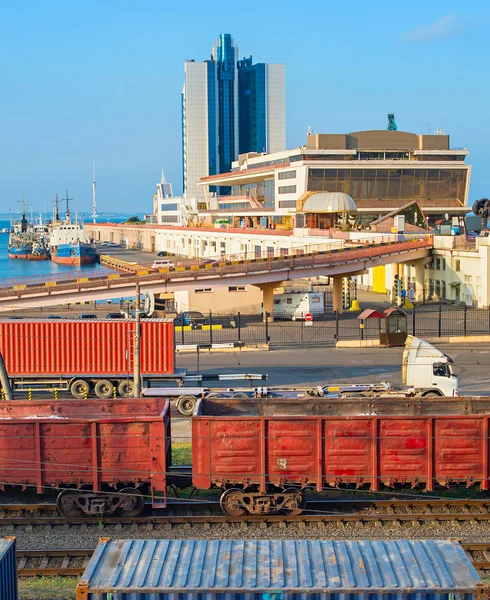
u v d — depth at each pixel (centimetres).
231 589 1376
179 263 12025
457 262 8375
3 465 2461
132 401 2769
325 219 11912
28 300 7106
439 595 1371
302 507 2472
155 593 1377
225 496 2469
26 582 1977
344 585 1388
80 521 2416
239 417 2431
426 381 3944
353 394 3822
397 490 2700
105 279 7175
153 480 2445
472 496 2677
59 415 2772
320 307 7575
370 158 13750
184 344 6069
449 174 13550
